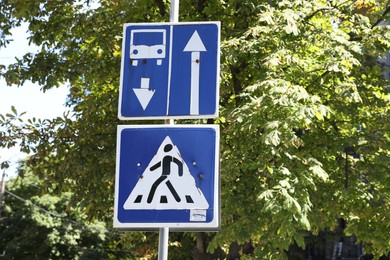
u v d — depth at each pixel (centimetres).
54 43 1380
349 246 3712
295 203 856
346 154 1204
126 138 505
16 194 3566
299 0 1140
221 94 1223
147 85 525
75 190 1338
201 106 516
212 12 1246
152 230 498
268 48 1084
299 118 887
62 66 1312
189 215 486
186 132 503
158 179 495
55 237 3447
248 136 1007
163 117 518
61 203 3478
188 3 1289
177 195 490
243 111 930
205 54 526
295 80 1075
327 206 1145
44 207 3466
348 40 1241
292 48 1099
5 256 3503
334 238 3084
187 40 530
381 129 1181
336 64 1055
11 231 3562
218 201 488
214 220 483
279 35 1069
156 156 500
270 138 859
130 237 1670
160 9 1297
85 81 1375
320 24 1220
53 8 1341
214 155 497
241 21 1242
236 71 1193
